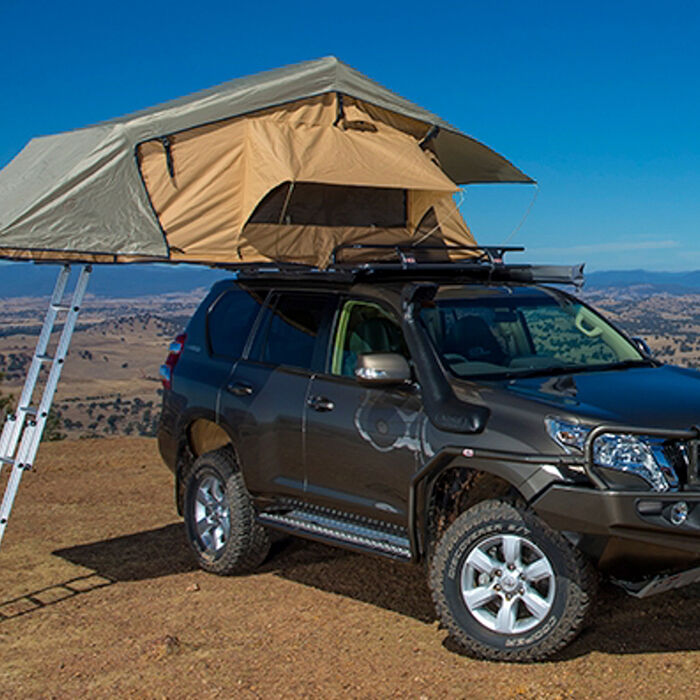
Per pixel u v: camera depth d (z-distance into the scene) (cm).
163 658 443
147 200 570
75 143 584
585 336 533
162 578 581
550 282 582
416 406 460
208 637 470
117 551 654
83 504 813
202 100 604
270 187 595
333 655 434
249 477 552
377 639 452
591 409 409
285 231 640
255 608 511
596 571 400
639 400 426
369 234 680
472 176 797
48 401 536
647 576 397
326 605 510
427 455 446
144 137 574
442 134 718
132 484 899
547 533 398
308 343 541
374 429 475
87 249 541
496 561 415
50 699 406
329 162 622
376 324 507
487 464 416
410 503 446
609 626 446
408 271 546
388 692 387
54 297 543
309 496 516
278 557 608
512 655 405
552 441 400
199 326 631
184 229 599
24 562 636
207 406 584
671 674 384
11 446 540
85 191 550
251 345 582
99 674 430
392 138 680
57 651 464
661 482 383
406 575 557
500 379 462
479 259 634
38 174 570
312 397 516
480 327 499
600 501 380
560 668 397
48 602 546
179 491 624
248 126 621
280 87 632
